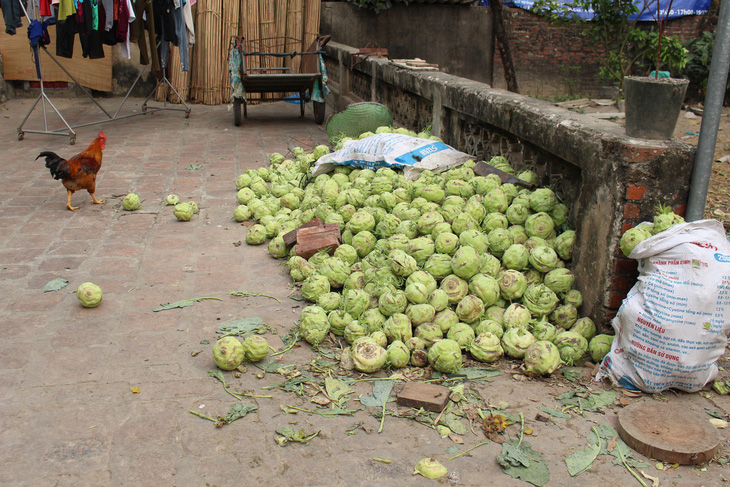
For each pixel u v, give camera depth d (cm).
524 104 489
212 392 328
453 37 1424
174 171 780
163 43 1073
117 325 396
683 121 1195
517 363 363
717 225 323
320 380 343
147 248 529
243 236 565
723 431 298
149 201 659
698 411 316
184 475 266
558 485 263
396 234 450
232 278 474
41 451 278
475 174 534
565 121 417
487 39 1452
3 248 517
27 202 642
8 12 839
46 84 1288
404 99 850
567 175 441
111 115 1129
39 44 871
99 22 900
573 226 432
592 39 1261
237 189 706
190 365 353
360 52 1063
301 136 1004
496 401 323
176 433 293
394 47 1391
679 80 338
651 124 346
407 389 327
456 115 649
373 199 529
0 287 443
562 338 365
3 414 303
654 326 315
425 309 377
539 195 442
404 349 354
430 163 578
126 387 329
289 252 517
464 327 375
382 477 266
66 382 332
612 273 356
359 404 321
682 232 319
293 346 378
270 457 278
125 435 290
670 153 339
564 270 399
